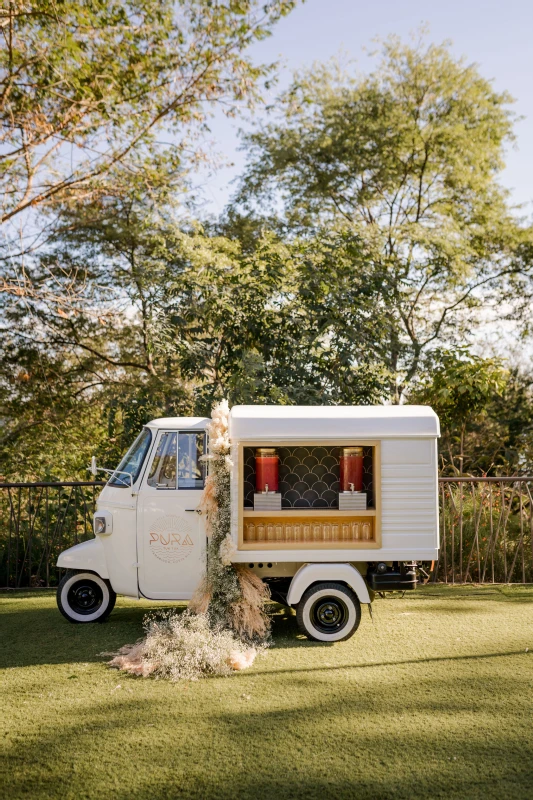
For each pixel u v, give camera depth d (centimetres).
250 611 578
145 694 471
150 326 993
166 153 1056
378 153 2078
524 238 2067
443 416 1015
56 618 674
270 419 585
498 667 515
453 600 735
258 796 339
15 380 1410
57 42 917
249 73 1017
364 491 616
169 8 990
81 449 1417
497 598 745
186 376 1043
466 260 1983
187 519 616
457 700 454
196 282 1007
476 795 338
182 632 536
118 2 971
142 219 1324
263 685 486
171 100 1022
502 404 1895
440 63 2038
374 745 390
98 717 433
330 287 995
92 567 635
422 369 1349
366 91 2066
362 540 595
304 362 988
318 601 590
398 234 1545
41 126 933
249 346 994
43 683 493
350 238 1080
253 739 399
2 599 780
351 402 987
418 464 591
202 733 408
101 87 968
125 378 1473
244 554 581
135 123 1007
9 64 915
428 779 353
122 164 1028
